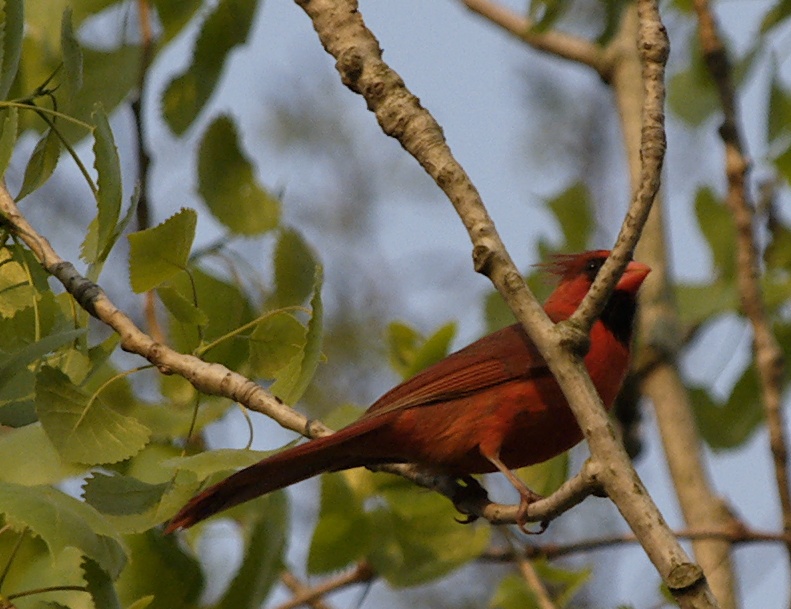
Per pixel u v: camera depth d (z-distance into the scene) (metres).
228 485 7.14
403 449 8.41
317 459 7.76
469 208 6.36
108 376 8.52
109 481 6.86
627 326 9.22
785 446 10.16
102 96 8.59
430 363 9.71
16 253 7.39
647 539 5.49
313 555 9.10
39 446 6.97
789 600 9.77
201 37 8.84
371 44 6.92
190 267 8.18
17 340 7.11
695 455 11.25
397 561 9.25
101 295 7.08
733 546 10.12
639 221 5.98
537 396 8.41
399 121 6.66
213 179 8.68
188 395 8.67
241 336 7.57
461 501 8.48
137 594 7.70
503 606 9.55
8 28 7.06
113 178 6.80
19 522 6.20
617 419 12.04
